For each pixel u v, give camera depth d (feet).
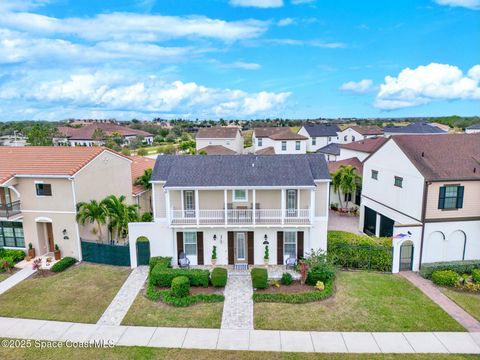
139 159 135.54
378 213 94.58
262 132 233.14
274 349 48.42
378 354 47.16
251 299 62.39
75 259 81.00
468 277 68.95
